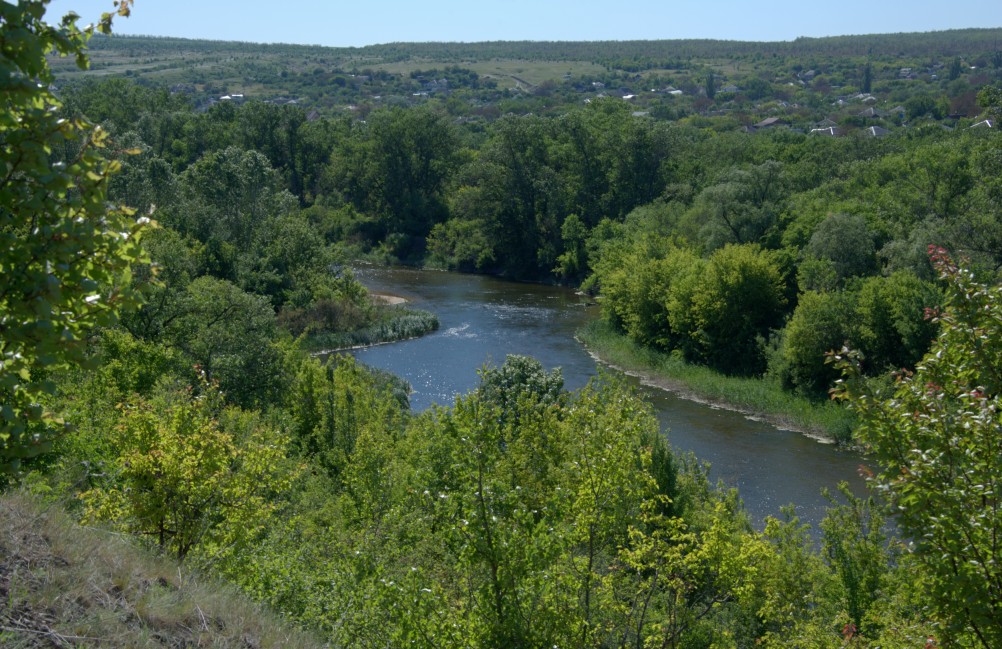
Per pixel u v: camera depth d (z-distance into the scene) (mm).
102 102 111500
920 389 8609
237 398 30906
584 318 60781
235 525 11875
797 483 30469
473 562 9656
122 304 5715
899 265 43250
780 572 16953
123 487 12211
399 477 18062
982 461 8156
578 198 83750
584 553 13094
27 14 5199
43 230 5141
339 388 29922
